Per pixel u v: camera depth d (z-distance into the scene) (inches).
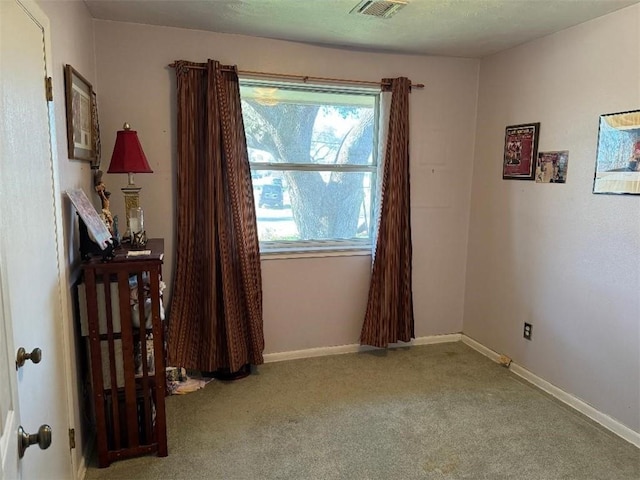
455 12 98.0
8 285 41.9
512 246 127.6
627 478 83.2
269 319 132.0
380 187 134.0
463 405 109.0
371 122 135.9
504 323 131.9
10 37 49.3
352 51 127.7
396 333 138.5
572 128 106.7
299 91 127.6
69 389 74.0
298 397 112.2
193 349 118.7
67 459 72.0
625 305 95.5
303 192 132.4
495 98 132.4
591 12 96.1
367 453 89.8
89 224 76.9
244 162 119.0
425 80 135.3
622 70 94.0
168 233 119.5
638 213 92.0
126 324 82.7
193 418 101.9
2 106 45.8
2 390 34.5
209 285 116.0
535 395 114.4
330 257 135.5
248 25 110.0
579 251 105.9
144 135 114.8
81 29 93.4
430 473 84.0
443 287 147.9
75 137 81.4
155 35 112.0
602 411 101.3
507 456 89.2
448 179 142.3
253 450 90.2
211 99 112.6
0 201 39.6
